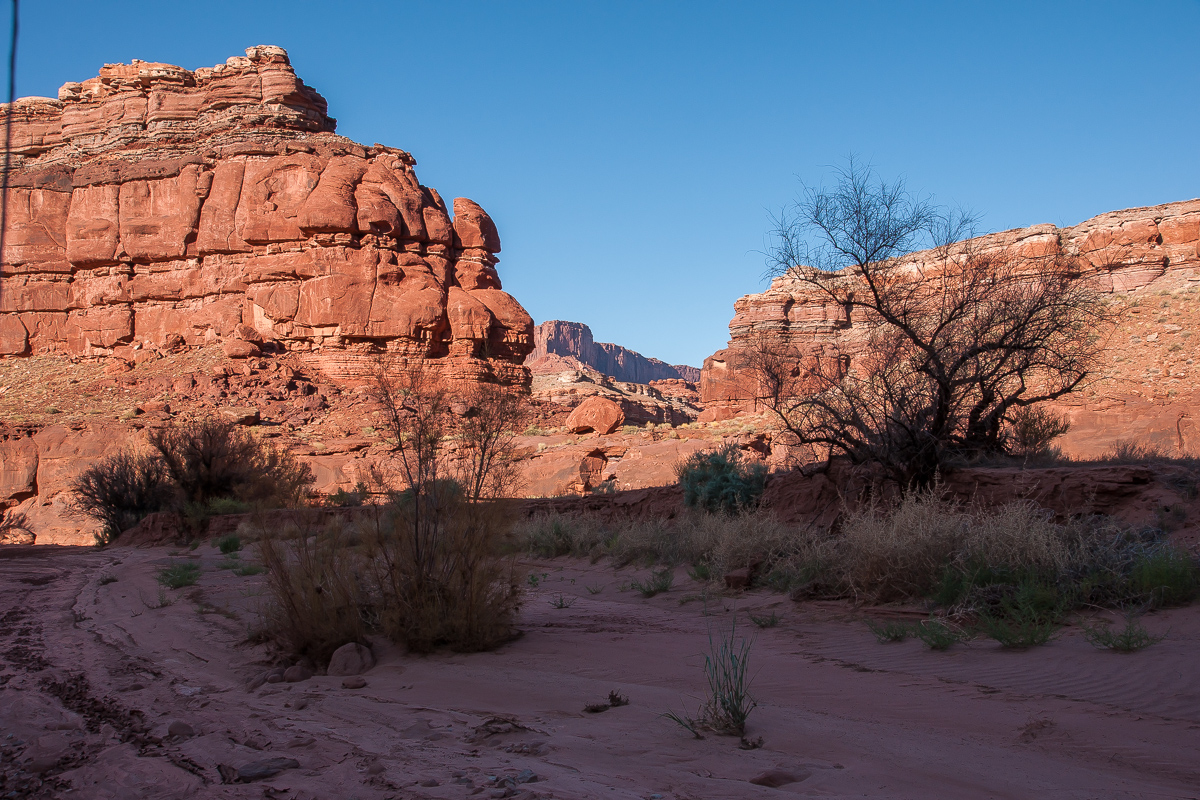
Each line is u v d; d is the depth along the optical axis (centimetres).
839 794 362
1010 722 506
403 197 5881
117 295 6191
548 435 3981
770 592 1160
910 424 1438
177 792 385
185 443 3228
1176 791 371
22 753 482
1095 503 1236
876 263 1481
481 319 5641
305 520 902
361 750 439
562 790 359
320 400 5084
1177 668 596
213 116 6562
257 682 674
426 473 873
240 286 5906
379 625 856
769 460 2961
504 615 872
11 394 5572
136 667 761
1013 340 1449
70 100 7050
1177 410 2608
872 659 730
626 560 1633
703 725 492
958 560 926
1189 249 3997
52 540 4350
